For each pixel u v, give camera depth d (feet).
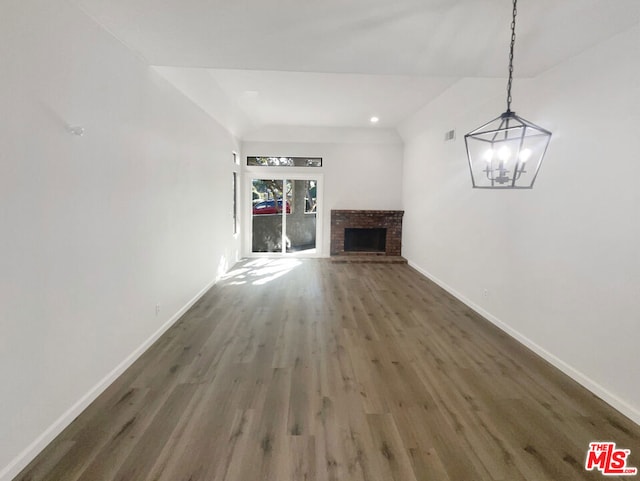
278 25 8.45
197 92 15.49
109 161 9.20
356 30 8.71
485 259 14.99
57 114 7.24
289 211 28.58
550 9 7.50
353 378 9.96
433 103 19.21
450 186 18.93
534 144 11.68
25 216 6.49
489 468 6.70
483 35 8.85
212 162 19.19
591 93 9.32
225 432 7.60
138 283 10.96
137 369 10.29
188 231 15.51
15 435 6.37
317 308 16.03
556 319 10.71
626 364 8.36
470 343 12.39
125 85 9.92
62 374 7.57
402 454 7.04
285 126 26.55
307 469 6.61
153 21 8.32
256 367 10.52
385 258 27.48
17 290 6.36
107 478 6.31
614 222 8.66
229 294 18.04
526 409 8.58
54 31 7.09
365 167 28.32
